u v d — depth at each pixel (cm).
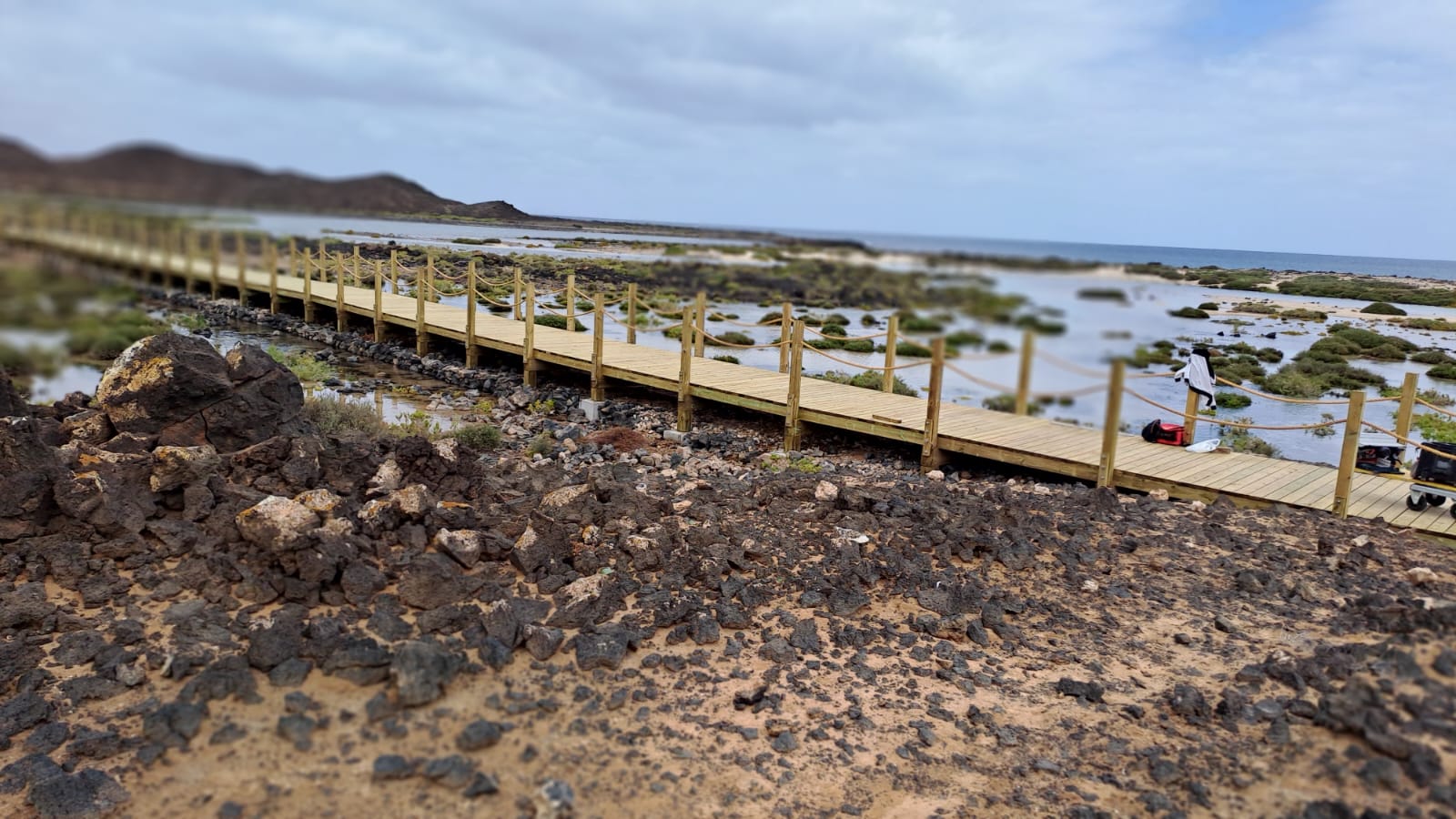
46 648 486
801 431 1197
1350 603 549
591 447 1154
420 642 453
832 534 678
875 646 534
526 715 431
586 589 541
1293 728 415
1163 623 558
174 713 409
